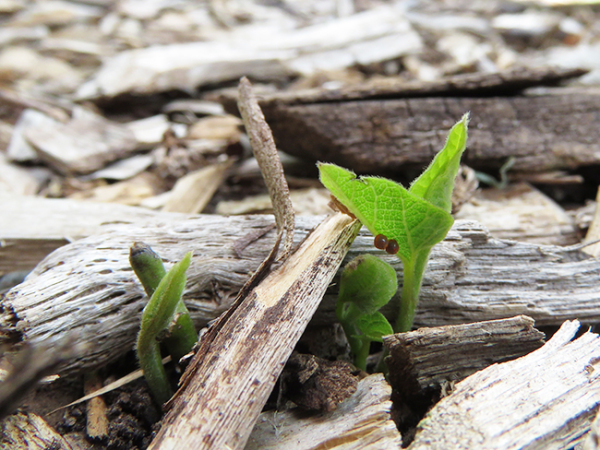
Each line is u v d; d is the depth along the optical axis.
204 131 0.12
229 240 0.06
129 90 0.13
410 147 0.09
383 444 0.05
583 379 0.05
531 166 0.09
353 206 0.05
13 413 0.05
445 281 0.06
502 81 0.09
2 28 0.16
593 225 0.08
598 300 0.06
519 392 0.05
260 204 0.09
